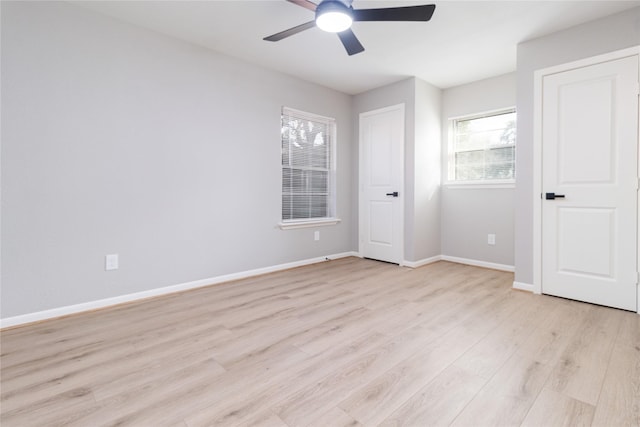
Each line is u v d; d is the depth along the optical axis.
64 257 2.39
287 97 3.82
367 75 3.84
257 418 1.31
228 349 1.89
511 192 3.75
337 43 3.03
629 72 2.44
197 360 1.77
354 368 1.68
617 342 1.96
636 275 2.44
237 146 3.38
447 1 2.35
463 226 4.17
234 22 2.67
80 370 1.67
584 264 2.67
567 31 2.71
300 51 3.21
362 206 4.54
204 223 3.15
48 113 2.30
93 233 2.52
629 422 1.27
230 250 3.36
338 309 2.54
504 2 2.35
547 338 2.02
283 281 3.35
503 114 3.88
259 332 2.12
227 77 3.28
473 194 4.06
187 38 2.94
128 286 2.70
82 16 2.43
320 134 4.28
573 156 2.70
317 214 4.29
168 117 2.89
